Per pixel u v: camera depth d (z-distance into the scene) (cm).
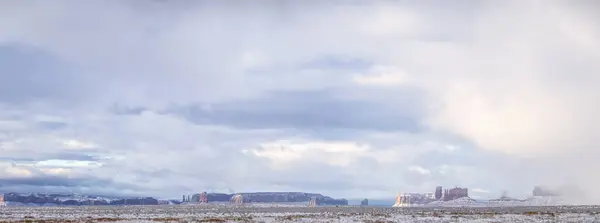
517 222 12406
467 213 19162
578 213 17388
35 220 14225
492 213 18750
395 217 15925
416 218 15150
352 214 19075
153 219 14875
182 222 13175
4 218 15600
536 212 18775
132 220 14300
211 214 19650
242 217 16088
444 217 15638
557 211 19712
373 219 14662
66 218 15712
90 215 18788
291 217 16038
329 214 19188
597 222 11956
